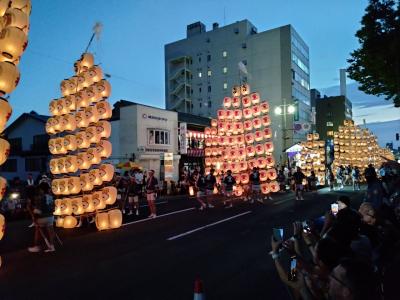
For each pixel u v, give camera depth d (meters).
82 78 13.41
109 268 7.57
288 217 14.26
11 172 38.06
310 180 27.98
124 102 35.19
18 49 7.62
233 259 8.12
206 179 17.39
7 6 7.66
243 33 65.00
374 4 13.95
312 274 3.29
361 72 16.17
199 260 8.09
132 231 11.79
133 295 6.00
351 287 2.66
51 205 9.29
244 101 20.89
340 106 79.06
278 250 3.66
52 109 13.76
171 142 34.44
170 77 70.69
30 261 8.24
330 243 3.19
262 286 6.30
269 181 20.12
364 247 3.76
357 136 37.41
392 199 9.63
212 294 5.96
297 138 61.19
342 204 5.75
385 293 5.34
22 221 14.76
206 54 68.50
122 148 31.89
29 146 36.56
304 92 67.69
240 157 20.77
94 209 12.62
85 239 10.65
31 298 5.95
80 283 6.64
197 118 41.84
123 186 16.77
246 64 64.25
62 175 14.20
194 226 12.48
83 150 13.56
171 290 6.20
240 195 21.31
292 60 61.38
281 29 61.38
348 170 32.88
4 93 7.51
